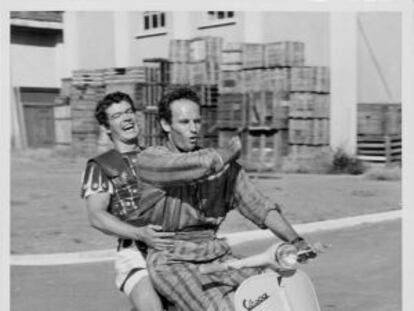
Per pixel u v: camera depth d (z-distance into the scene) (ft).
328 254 25.72
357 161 38.06
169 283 10.87
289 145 39.06
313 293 10.73
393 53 37.83
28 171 38.81
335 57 38.78
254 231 29.09
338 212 31.27
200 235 11.23
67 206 32.58
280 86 38.93
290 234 11.42
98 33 44.83
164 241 11.05
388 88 38.11
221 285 10.89
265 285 10.45
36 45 45.44
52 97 45.27
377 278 23.04
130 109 12.73
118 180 12.04
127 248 11.80
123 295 21.71
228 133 40.19
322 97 38.86
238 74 40.19
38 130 44.47
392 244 26.61
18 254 26.00
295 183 36.09
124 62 44.09
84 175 12.16
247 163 39.40
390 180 36.19
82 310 20.17
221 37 41.06
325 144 38.88
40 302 20.84
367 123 38.22
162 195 11.10
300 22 39.14
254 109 39.55
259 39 39.86
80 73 42.86
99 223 11.73
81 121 42.73
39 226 29.37
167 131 11.62
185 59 41.34
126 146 12.67
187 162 10.37
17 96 44.34
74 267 24.95
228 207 11.66
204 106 40.37
